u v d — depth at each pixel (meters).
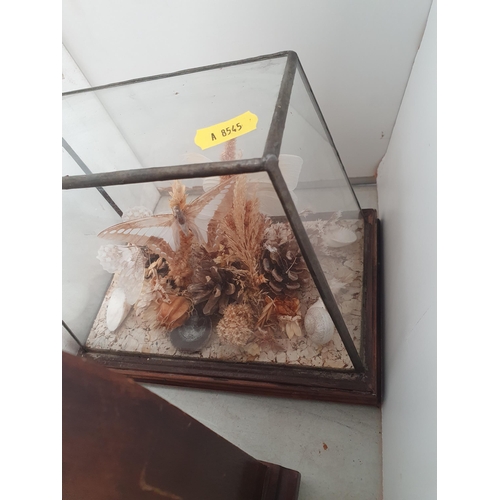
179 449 0.47
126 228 0.82
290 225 0.62
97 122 0.91
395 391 0.74
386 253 0.97
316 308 0.83
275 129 0.58
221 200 0.71
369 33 0.84
